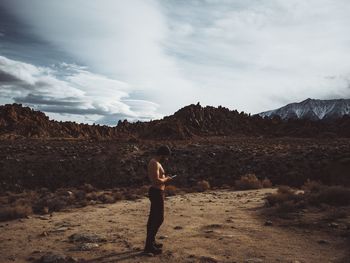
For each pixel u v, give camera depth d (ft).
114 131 330.75
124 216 47.83
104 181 107.76
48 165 117.91
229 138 283.59
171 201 62.39
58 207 58.90
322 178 93.09
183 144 182.91
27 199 68.18
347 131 312.29
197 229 37.32
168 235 34.76
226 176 103.60
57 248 31.68
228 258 27.02
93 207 60.08
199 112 346.95
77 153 136.15
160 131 266.77
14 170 114.32
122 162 121.39
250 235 34.04
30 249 31.99
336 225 35.04
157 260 26.96
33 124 287.69
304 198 48.78
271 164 107.86
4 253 31.04
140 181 106.32
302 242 31.19
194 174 108.68
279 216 41.55
